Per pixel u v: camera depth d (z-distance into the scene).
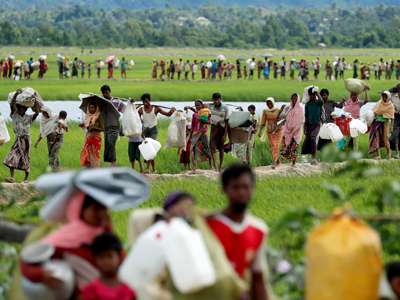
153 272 20.23
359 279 20.83
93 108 56.12
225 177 20.67
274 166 61.44
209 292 19.94
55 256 21.42
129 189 21.97
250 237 20.67
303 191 48.88
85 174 21.69
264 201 45.19
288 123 61.47
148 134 59.44
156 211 22.23
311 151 62.41
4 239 24.19
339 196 24.47
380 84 176.12
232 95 145.38
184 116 60.00
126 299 20.86
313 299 21.08
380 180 52.12
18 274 21.88
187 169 61.47
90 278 21.34
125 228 37.84
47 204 21.80
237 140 60.25
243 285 20.11
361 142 72.69
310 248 21.30
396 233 24.42
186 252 19.81
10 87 155.38
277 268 24.08
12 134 76.62
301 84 173.12
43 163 62.03
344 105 70.06
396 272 21.47
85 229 21.58
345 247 20.88
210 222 20.72
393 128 66.69
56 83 172.00
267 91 149.88
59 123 56.97
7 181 54.59
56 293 21.14
